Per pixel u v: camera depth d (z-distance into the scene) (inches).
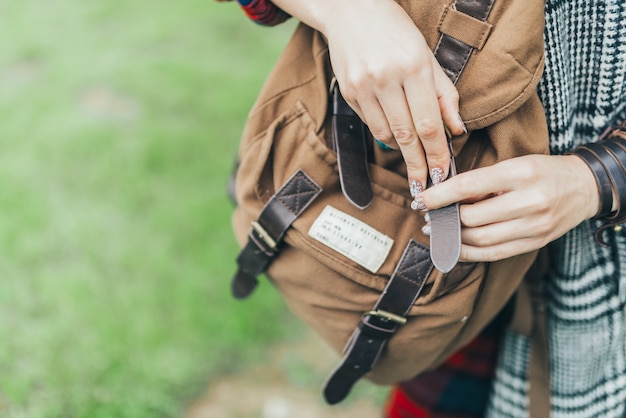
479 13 25.8
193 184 72.3
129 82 89.0
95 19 108.1
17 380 50.4
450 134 25.3
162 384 52.7
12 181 70.3
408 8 26.5
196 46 100.7
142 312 57.4
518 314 34.3
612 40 26.9
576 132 29.5
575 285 31.6
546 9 26.6
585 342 32.5
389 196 28.5
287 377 56.6
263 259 30.8
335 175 28.7
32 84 89.5
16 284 58.8
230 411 53.7
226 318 58.2
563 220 26.5
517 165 25.6
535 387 35.1
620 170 26.8
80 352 53.4
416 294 28.7
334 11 25.7
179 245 64.6
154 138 77.6
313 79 29.6
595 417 33.5
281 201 29.1
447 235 25.8
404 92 24.3
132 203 69.0
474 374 39.1
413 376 33.8
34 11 110.9
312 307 30.9
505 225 26.1
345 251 28.7
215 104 85.3
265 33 106.8
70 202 68.6
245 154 30.3
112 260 62.2
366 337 29.8
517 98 25.6
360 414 54.7
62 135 77.5
